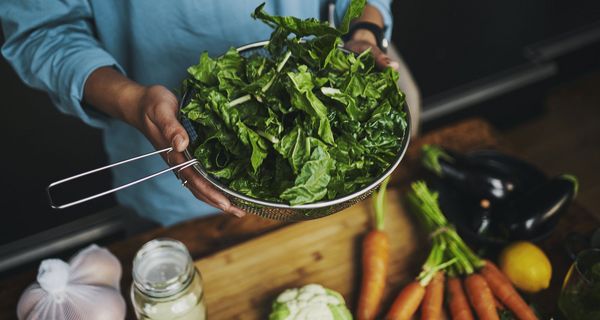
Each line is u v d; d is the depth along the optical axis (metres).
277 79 0.89
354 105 0.87
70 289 1.05
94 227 1.88
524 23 2.35
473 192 1.27
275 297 1.16
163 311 0.98
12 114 1.65
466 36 2.28
